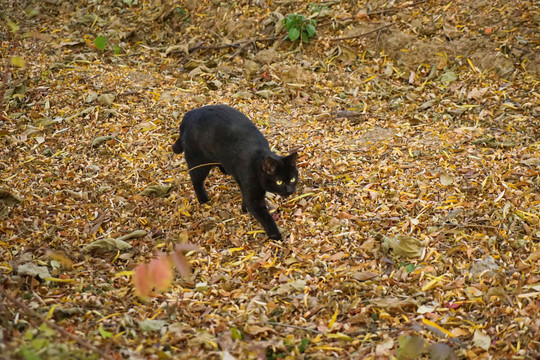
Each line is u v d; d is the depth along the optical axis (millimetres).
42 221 5234
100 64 8234
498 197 5285
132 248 4922
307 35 8391
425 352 3717
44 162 6195
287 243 5012
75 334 3711
